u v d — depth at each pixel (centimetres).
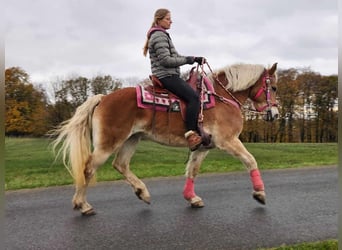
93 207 533
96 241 405
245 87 544
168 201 564
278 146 1417
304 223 458
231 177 760
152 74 510
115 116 480
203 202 557
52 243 400
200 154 538
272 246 386
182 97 498
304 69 2494
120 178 741
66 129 484
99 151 479
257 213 499
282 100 2478
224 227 444
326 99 2438
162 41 487
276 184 686
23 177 752
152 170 834
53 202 564
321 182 705
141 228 443
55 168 860
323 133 2464
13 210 521
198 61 516
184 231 431
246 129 2328
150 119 496
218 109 515
